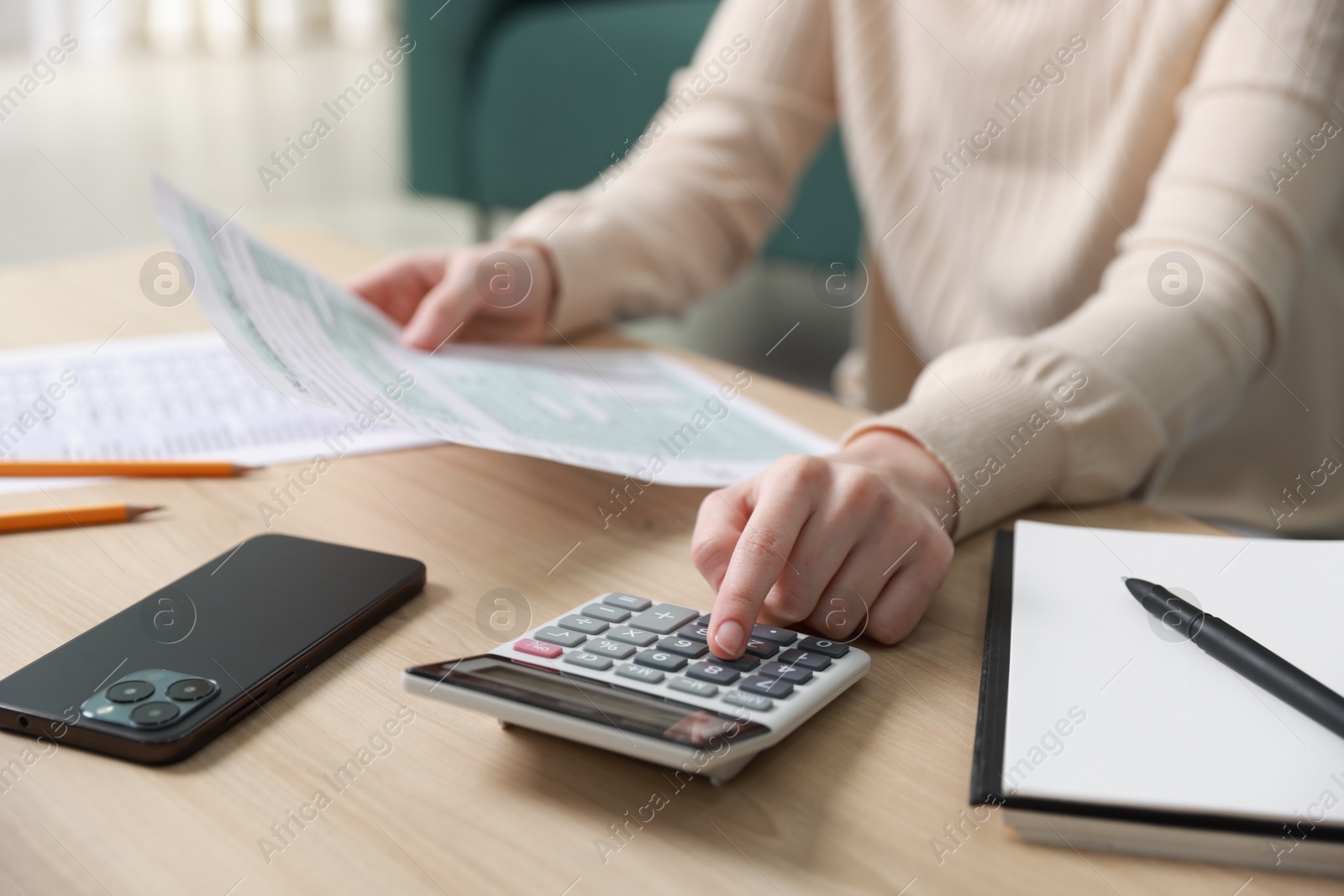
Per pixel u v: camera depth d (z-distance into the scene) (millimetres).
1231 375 616
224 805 312
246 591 420
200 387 651
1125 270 669
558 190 2197
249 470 557
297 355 510
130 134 3662
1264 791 302
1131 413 555
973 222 959
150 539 477
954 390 550
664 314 881
